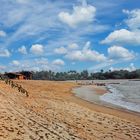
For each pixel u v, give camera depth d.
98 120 30.25
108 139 22.05
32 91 66.19
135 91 107.06
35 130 22.08
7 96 44.56
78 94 78.69
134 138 23.12
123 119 32.50
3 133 20.09
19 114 28.67
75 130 23.55
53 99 50.84
